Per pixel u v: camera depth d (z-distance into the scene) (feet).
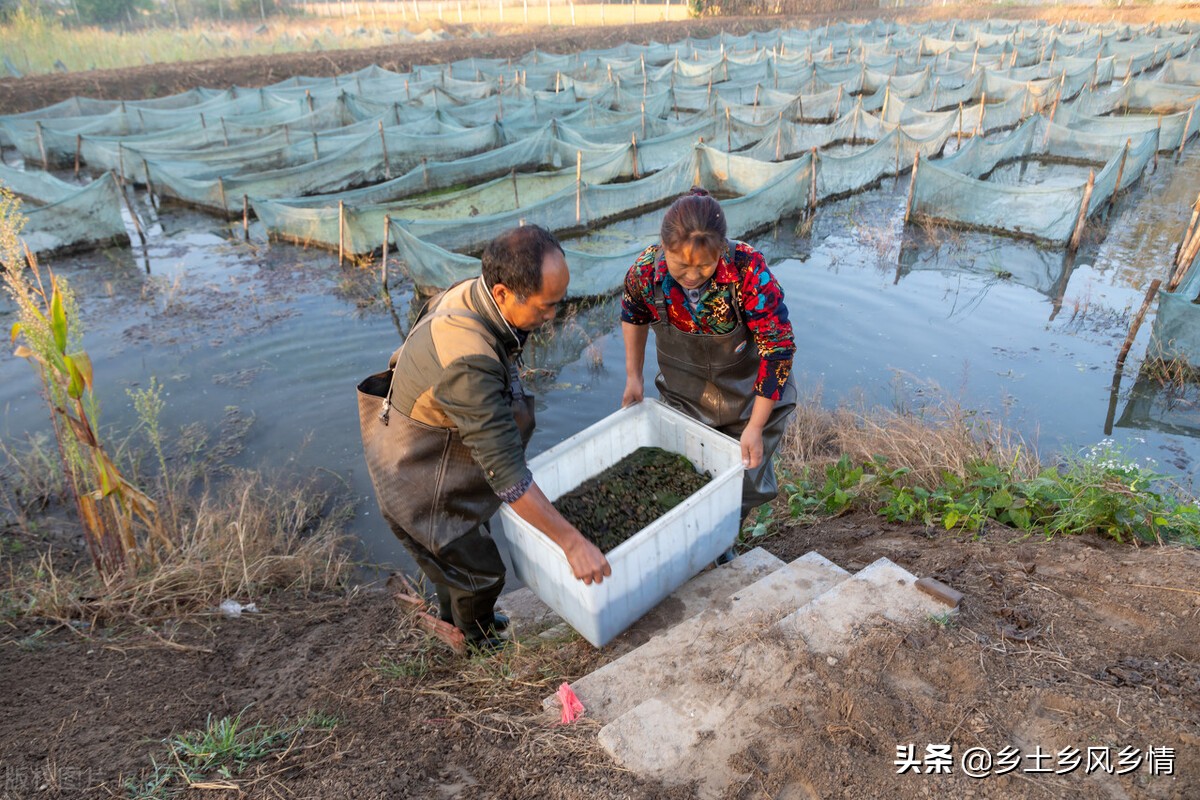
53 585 11.91
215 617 12.03
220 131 51.31
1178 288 24.12
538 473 9.17
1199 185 41.24
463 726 7.63
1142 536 10.32
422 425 7.21
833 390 21.56
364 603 13.11
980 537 11.05
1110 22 108.47
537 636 9.67
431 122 51.01
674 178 39.86
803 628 7.51
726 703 6.82
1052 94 58.85
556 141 46.47
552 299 6.48
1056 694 6.37
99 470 11.69
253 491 17.40
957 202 35.58
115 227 35.55
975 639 7.20
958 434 15.67
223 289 30.30
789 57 78.18
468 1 154.81
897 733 6.19
